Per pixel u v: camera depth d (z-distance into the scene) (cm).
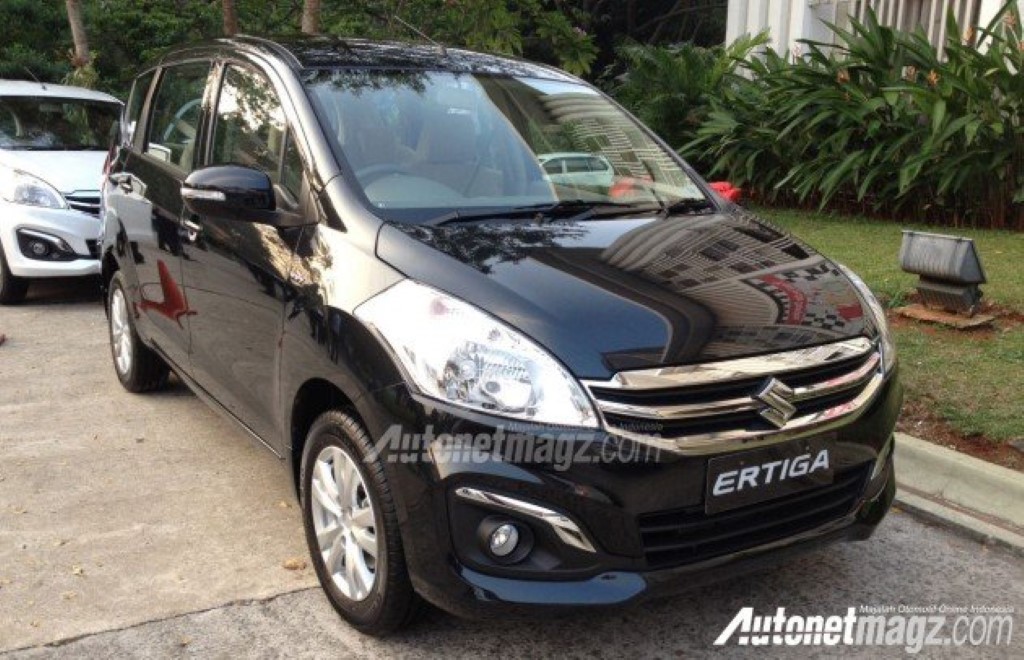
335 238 328
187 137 455
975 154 821
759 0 1306
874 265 711
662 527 275
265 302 353
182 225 426
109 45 1512
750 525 292
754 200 1046
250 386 378
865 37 922
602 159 409
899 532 397
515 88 424
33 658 301
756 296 306
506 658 307
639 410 267
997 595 350
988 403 465
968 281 557
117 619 323
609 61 2564
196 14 1420
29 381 577
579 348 272
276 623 323
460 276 295
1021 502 396
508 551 272
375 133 367
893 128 893
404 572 292
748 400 279
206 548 373
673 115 1105
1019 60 827
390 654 307
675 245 337
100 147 843
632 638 320
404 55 423
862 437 309
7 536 380
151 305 477
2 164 764
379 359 288
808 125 919
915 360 521
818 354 292
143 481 435
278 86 387
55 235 736
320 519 329
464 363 274
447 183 361
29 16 1503
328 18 1102
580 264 310
